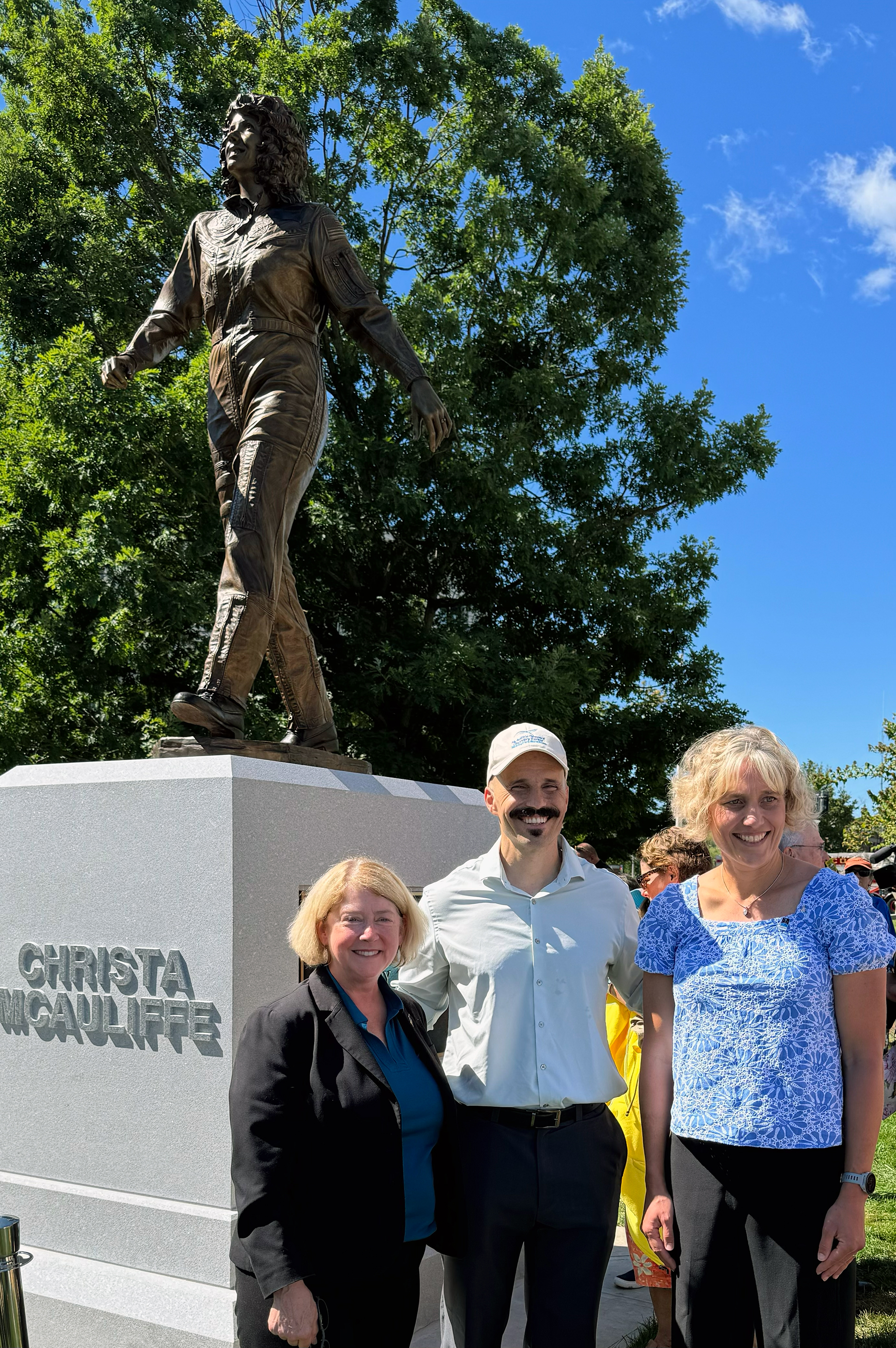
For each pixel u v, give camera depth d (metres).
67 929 3.84
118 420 10.73
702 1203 2.38
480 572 13.95
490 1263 2.57
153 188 14.05
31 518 11.41
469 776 12.90
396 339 4.39
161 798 3.68
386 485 12.05
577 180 13.50
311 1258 2.25
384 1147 2.29
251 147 4.43
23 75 14.34
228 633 4.11
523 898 2.78
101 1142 3.66
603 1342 4.00
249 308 4.36
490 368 14.02
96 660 11.24
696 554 14.84
